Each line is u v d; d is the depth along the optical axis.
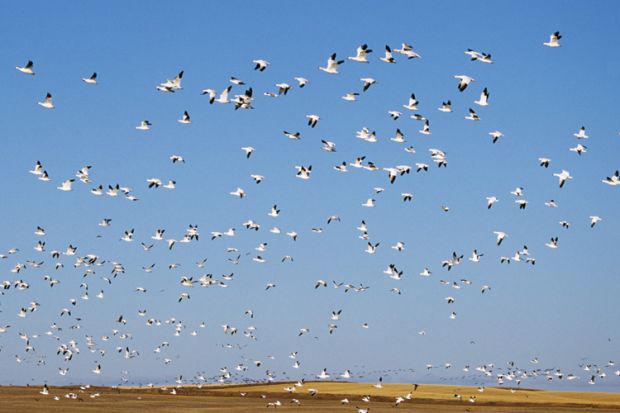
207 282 76.94
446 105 57.38
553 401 107.69
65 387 130.88
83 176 68.25
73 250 77.00
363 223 71.31
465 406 98.44
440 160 65.00
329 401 105.38
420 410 87.19
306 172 61.16
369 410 85.31
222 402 96.12
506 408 95.56
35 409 76.19
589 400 111.12
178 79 54.97
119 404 88.44
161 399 102.00
